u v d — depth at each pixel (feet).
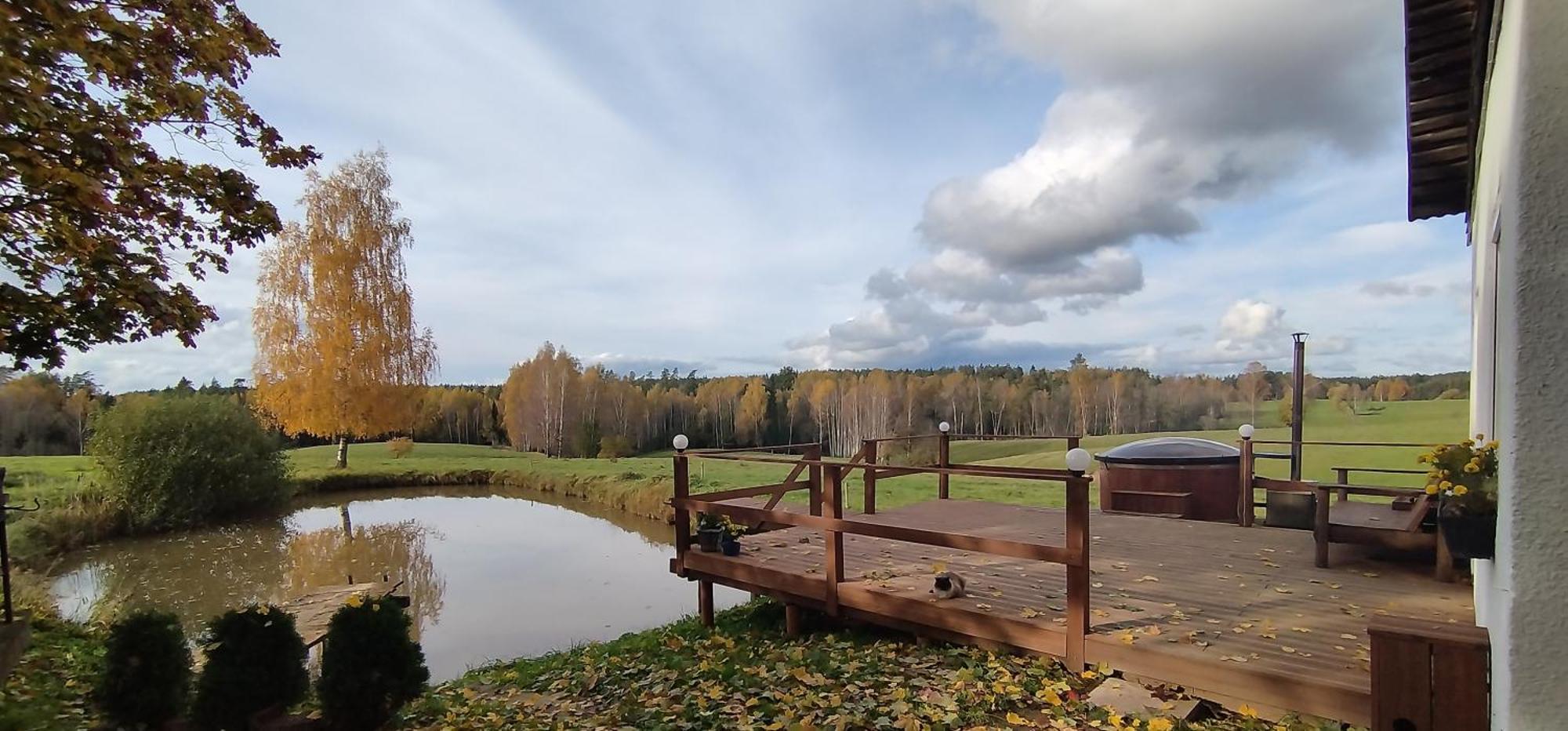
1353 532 17.90
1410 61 12.00
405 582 40.22
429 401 158.81
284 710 14.01
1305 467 56.95
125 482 59.06
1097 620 14.12
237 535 58.90
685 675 16.25
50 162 13.23
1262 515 31.60
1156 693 11.96
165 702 13.67
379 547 51.70
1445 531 7.88
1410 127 13.94
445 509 70.69
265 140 17.87
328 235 88.48
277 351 85.71
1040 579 17.75
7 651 15.78
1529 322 5.49
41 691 18.13
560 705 15.71
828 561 17.52
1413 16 11.05
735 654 17.67
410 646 14.47
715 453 21.20
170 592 40.52
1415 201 17.42
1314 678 10.78
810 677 14.66
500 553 47.96
